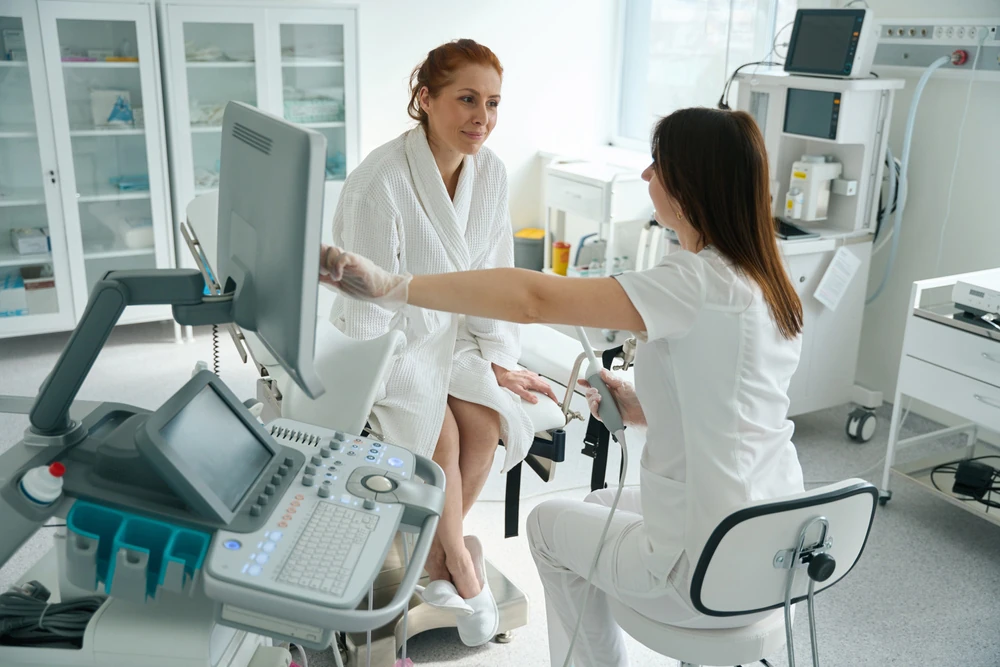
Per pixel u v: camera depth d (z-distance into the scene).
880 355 3.47
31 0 3.29
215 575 1.00
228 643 1.23
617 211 3.96
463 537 2.01
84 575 1.09
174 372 3.52
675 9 4.29
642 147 4.66
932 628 2.17
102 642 1.16
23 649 1.18
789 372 1.41
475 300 1.21
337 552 1.06
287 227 0.93
